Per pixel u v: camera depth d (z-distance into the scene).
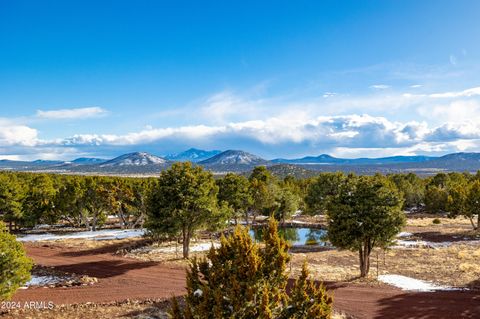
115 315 25.61
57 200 73.94
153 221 47.41
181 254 50.41
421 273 39.34
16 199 70.81
